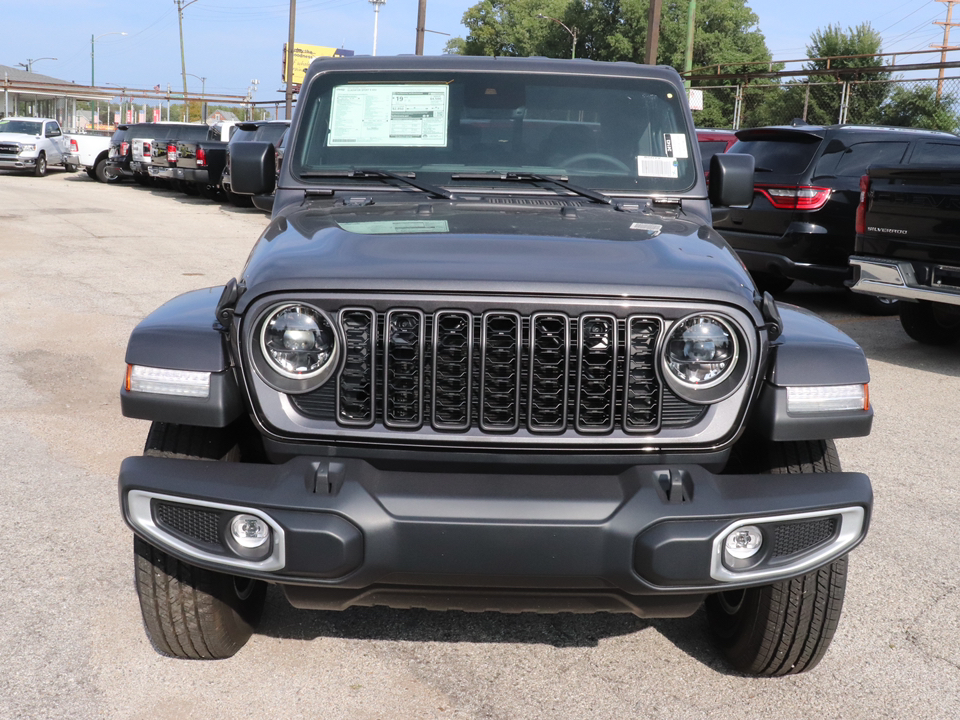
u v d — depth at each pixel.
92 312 8.48
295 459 2.48
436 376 2.45
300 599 2.58
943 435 5.76
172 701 2.86
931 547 4.11
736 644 3.05
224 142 21.31
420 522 2.36
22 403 5.79
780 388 2.55
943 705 2.94
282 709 2.84
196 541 2.52
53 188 24.83
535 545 2.37
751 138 9.36
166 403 2.54
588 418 2.49
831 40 33.88
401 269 2.46
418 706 2.87
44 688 2.90
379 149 3.62
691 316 2.46
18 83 49.75
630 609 2.56
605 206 3.41
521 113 3.64
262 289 2.46
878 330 8.90
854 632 3.37
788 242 8.77
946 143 8.78
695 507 2.40
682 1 59.28
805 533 2.56
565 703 2.90
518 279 2.43
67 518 4.15
